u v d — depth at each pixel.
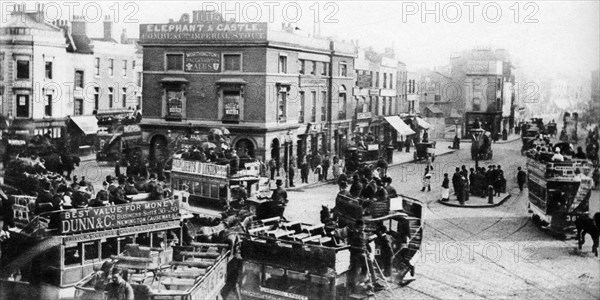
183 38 36.22
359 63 44.66
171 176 25.78
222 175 23.64
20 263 16.70
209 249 17.52
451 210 29.33
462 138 46.19
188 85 36.28
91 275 15.82
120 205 17.52
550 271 19.88
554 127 36.97
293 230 19.14
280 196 22.55
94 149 38.72
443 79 45.41
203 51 35.94
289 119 37.62
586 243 23.67
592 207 27.61
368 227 18.22
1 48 36.56
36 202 18.89
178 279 15.74
